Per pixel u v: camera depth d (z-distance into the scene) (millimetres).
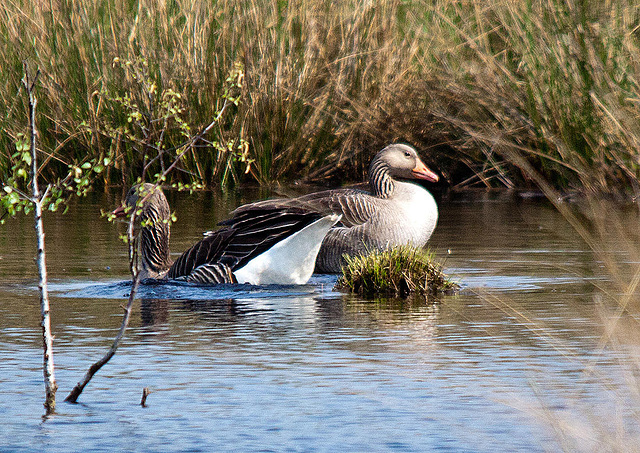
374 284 12609
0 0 26656
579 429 6441
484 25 24406
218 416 7035
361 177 26562
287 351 9008
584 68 20734
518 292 12328
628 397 7258
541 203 22609
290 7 26844
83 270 14266
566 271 13961
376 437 6562
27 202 7734
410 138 25641
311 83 26781
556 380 7852
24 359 8781
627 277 11586
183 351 9039
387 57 26141
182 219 20141
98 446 6438
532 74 22094
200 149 26438
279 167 26984
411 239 15070
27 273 14023
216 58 26312
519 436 6559
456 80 24016
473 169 25906
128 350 9102
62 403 7391
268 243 13102
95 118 25812
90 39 26359
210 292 12484
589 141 19703
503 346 9148
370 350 9023
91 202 23766
